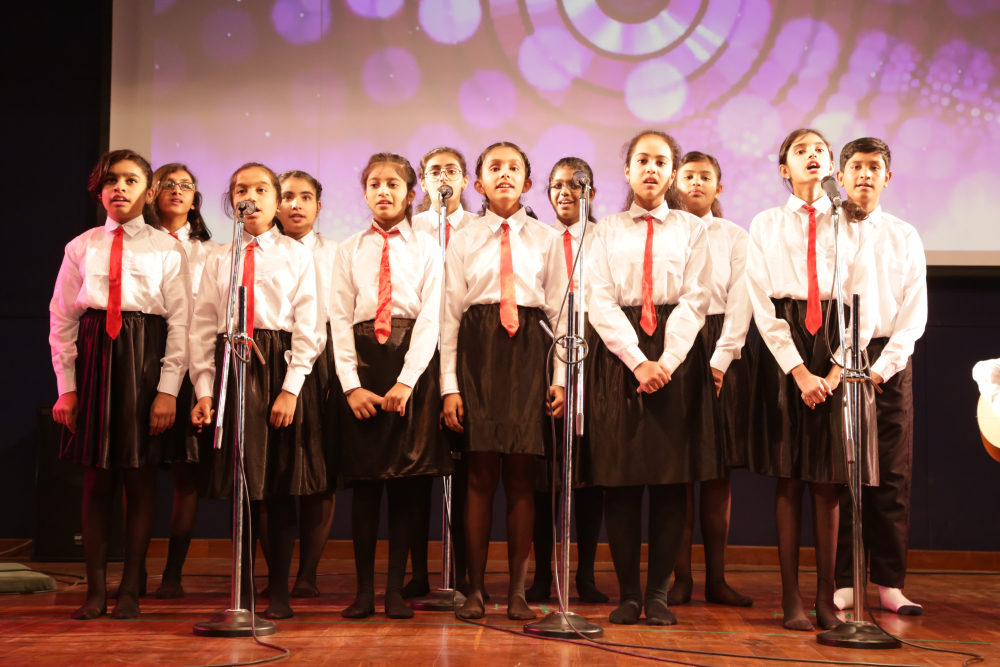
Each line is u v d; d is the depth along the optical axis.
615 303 2.92
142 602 3.33
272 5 5.09
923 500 4.80
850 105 4.88
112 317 2.91
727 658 2.39
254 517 3.21
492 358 2.89
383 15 5.07
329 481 3.07
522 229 3.01
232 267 2.69
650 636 2.66
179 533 3.51
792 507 2.90
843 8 4.91
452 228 3.75
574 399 2.71
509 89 5.02
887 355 3.16
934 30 4.86
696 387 2.87
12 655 2.37
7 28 5.29
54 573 4.14
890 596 3.28
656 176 2.96
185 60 5.08
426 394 2.93
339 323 2.99
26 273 5.18
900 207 4.83
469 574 2.96
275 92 5.06
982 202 4.80
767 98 4.92
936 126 4.84
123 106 5.07
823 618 2.81
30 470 5.11
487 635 2.65
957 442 4.80
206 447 3.11
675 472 2.79
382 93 5.05
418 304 3.00
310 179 3.80
